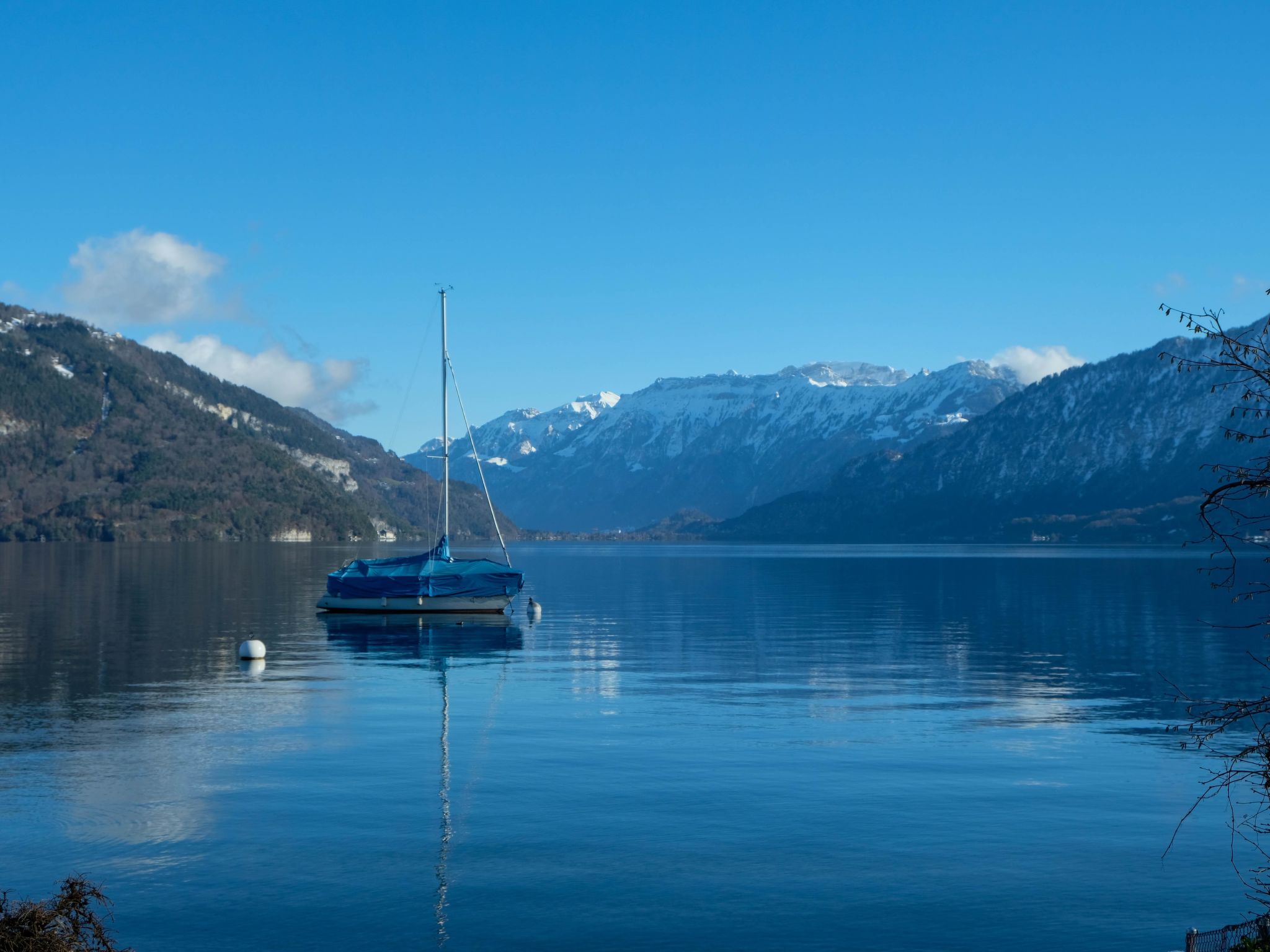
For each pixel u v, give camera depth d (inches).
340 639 2022.6
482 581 2657.5
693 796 836.0
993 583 4200.3
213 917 600.4
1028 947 566.9
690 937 577.9
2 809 789.9
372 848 711.1
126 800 818.2
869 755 981.2
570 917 602.5
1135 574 4982.8
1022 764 947.3
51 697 1285.7
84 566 5295.3
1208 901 627.5
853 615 2630.4
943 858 695.7
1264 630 2150.6
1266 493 354.9
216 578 4252.0
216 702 1262.3
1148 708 1236.5
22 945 393.1
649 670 1569.9
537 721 1144.8
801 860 691.4
